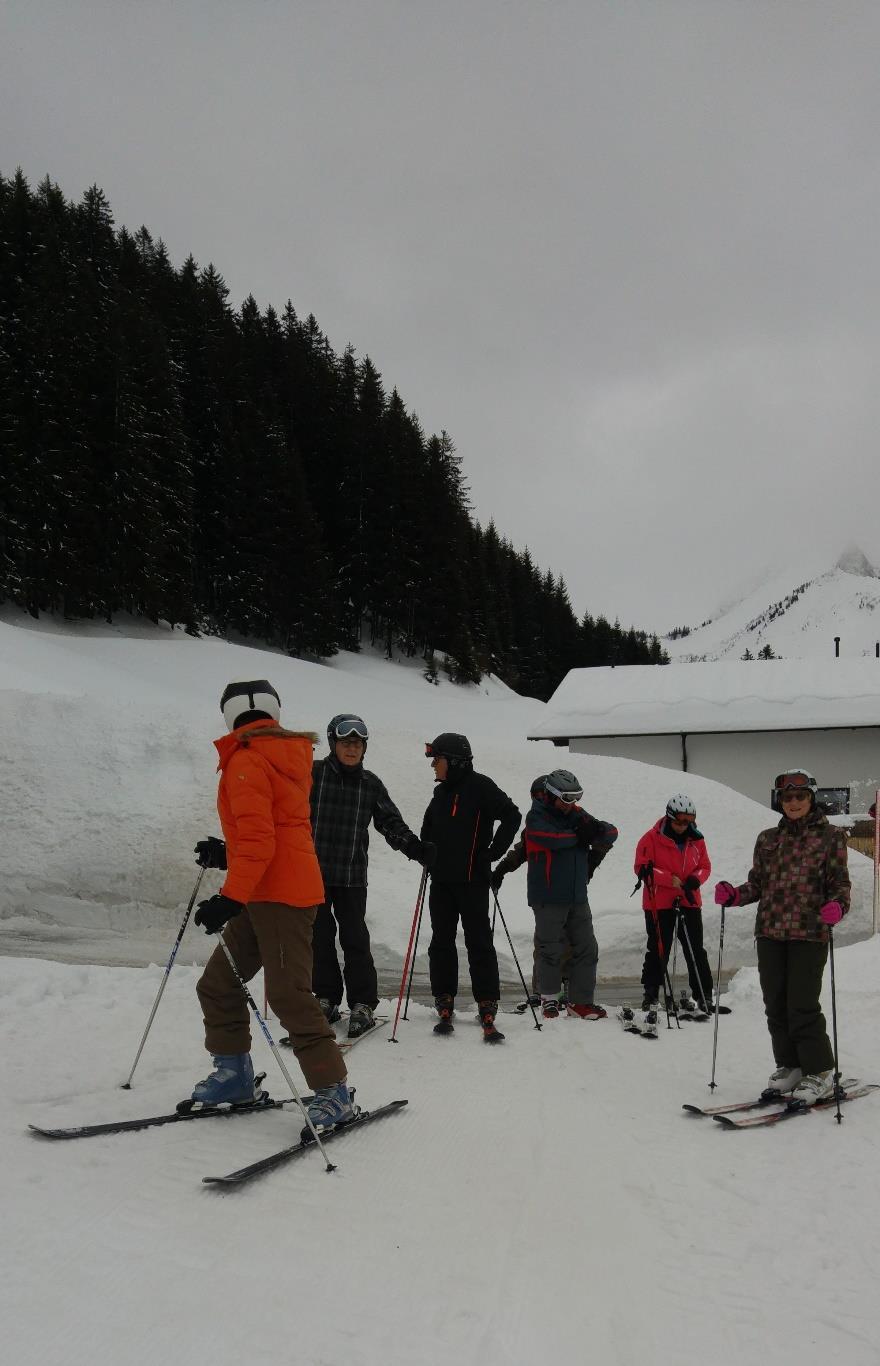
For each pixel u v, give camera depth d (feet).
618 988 27.50
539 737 84.99
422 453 206.80
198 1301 7.65
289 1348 7.08
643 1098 15.51
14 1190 9.47
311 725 45.52
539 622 289.33
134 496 133.59
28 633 98.27
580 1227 10.09
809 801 15.78
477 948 19.90
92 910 31.65
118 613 140.77
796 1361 7.58
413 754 44.04
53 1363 6.59
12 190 160.04
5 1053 15.08
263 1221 9.36
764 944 15.84
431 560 196.13
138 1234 8.77
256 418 175.63
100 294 154.92
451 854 20.21
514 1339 7.57
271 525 168.14
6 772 35.63
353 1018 18.74
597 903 32.81
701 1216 10.58
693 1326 8.11
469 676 193.98
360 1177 10.87
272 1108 13.17
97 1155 10.71
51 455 125.39
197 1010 19.15
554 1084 16.14
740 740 82.02
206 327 196.75
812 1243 9.86
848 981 24.40
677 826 22.75
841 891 15.03
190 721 39.40
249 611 162.50
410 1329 7.55
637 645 324.39
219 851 13.43
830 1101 15.16
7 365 126.31
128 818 34.14
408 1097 14.67
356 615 189.78
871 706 79.97
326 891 19.20
